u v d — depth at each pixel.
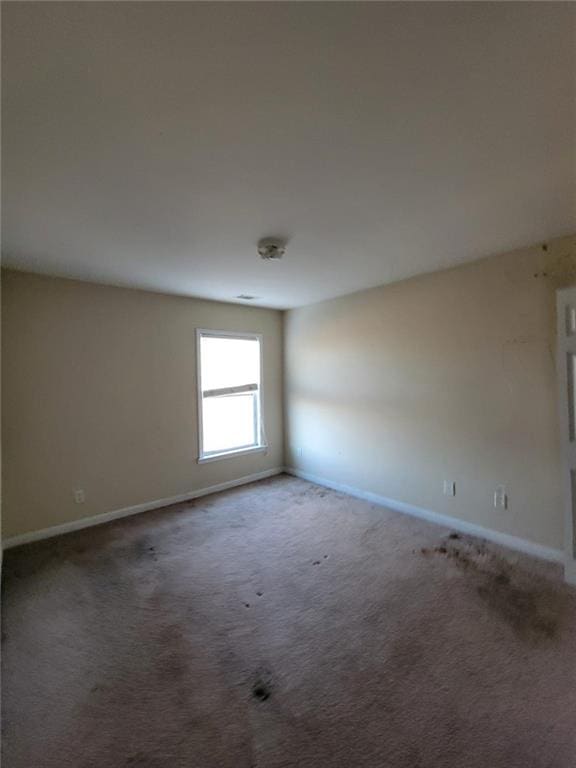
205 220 2.10
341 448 4.23
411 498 3.53
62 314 3.22
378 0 0.87
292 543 2.96
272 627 1.99
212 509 3.72
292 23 0.92
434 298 3.27
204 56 1.02
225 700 1.55
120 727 1.44
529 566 2.56
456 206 1.99
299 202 1.91
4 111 1.20
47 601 2.24
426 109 1.24
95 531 3.23
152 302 3.79
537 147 1.47
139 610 2.15
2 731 1.42
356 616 2.07
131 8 0.87
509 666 1.70
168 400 3.90
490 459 2.94
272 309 4.86
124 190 1.75
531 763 1.28
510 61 1.05
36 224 2.12
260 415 4.75
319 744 1.36
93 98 1.16
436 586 2.34
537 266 2.63
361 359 3.95
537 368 2.67
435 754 1.32
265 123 1.30
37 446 3.09
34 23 0.90
